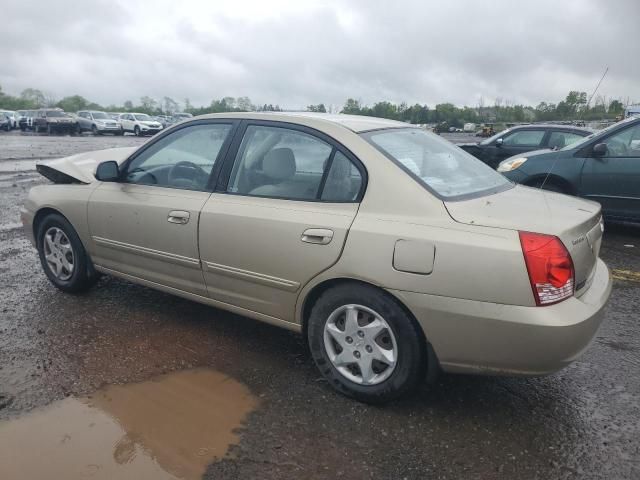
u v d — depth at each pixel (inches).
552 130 407.8
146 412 116.9
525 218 109.4
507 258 102.4
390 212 114.7
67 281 179.6
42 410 116.8
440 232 108.3
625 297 191.8
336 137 126.5
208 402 121.0
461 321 106.3
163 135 157.8
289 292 127.1
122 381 128.9
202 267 141.7
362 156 121.6
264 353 143.9
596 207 129.7
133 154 163.0
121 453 103.7
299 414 117.2
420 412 118.7
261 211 129.6
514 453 106.0
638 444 109.1
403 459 103.7
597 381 133.0
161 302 175.9
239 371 134.7
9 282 192.7
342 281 119.3
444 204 112.5
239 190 137.5
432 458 104.2
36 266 211.6
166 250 148.3
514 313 102.3
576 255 108.0
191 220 140.8
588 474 100.4
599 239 128.8
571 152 289.7
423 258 107.8
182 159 151.3
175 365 136.9
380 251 111.9
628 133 276.5
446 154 142.1
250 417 116.0
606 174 277.6
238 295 137.9
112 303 174.6
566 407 121.6
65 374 131.3
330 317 121.9
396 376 115.3
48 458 102.0
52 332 153.1
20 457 102.2
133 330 155.6
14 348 143.3
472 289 104.5
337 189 122.9
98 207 163.2
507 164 312.5
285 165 131.5
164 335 152.9
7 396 121.4
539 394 126.8
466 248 105.0
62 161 188.7
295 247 122.8
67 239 177.0
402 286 109.7
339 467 101.3
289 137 133.3
